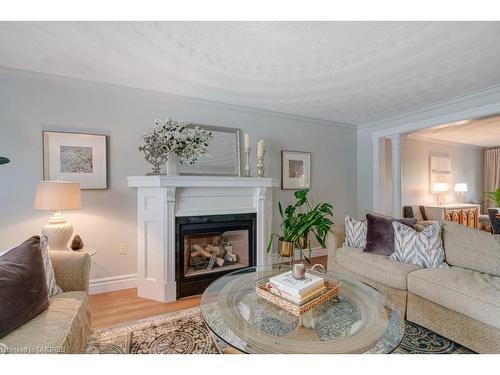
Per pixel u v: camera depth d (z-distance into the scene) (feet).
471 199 21.47
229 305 4.98
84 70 7.73
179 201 8.56
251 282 6.12
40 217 8.07
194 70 7.77
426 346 5.64
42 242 5.25
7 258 4.35
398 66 7.57
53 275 5.29
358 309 4.82
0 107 7.61
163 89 9.26
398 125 12.80
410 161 17.52
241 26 5.66
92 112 8.65
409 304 6.57
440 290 5.84
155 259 8.35
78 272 5.59
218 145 10.67
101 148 8.74
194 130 9.33
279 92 9.58
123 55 6.88
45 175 8.08
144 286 8.47
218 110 10.79
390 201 15.55
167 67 7.58
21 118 7.82
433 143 18.86
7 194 7.71
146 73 7.95
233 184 9.28
